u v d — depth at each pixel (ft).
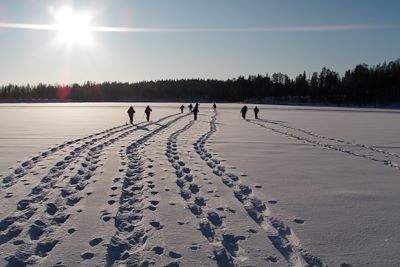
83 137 56.49
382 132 72.13
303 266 14.11
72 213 19.75
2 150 42.01
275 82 480.23
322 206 21.58
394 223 18.83
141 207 20.89
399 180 28.76
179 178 27.99
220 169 32.22
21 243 15.98
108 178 27.61
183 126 83.15
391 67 387.55
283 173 30.89
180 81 539.29
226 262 14.38
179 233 17.10
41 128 74.64
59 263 14.14
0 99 508.94
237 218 19.27
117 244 15.93
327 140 57.47
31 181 26.43
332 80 407.23
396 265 14.24
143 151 41.81
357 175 30.55
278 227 18.24
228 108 226.79
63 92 550.77
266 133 67.26
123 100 506.89
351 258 14.80
